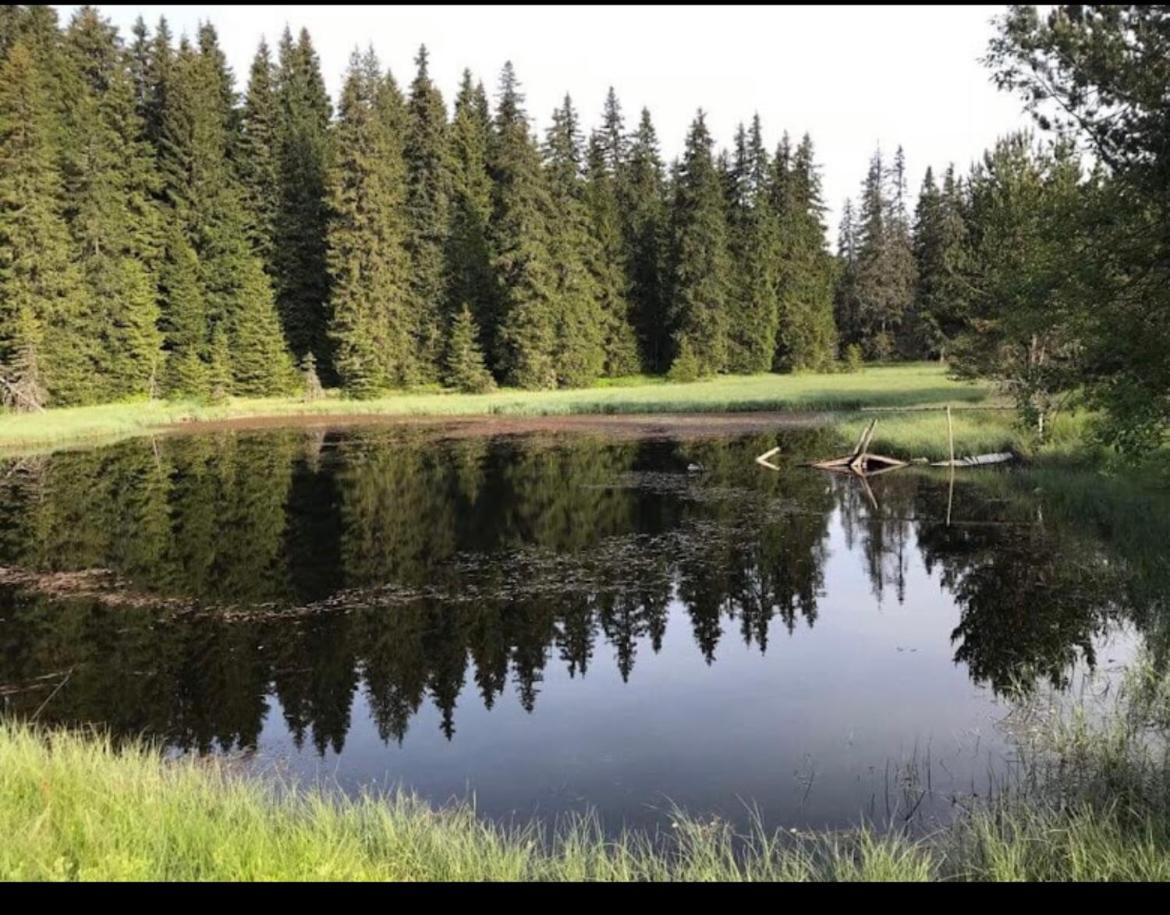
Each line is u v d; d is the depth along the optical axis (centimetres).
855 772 740
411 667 1026
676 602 1249
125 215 4494
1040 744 762
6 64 3809
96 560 1521
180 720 895
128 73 5038
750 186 6406
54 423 3350
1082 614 1120
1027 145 2403
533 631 1140
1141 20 1080
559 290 5341
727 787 722
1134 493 1678
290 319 5288
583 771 761
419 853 544
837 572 1384
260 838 500
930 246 6981
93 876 445
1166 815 591
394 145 5416
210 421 3922
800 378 5716
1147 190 1070
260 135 5334
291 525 1783
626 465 2492
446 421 3806
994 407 3142
